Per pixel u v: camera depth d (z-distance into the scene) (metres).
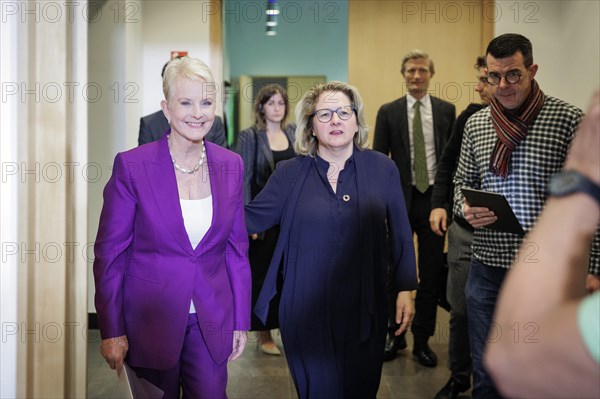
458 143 2.96
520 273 0.59
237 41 7.68
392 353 3.64
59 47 2.01
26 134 1.96
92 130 4.27
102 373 3.28
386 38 5.03
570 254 0.56
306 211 2.03
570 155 0.60
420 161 3.67
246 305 2.00
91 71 4.24
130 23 4.29
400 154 3.71
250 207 2.10
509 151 2.16
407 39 5.02
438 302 3.61
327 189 2.05
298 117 2.09
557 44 4.45
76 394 2.11
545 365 0.55
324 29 7.70
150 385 1.76
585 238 0.57
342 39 7.70
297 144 2.11
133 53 4.39
